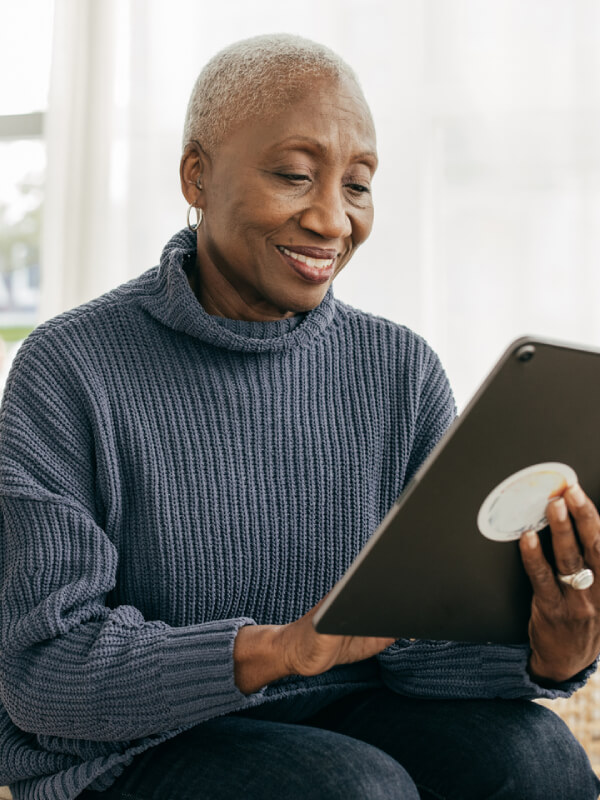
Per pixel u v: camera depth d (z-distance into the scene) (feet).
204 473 3.42
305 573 3.55
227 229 3.36
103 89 7.82
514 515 2.63
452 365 7.32
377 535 2.47
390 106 7.41
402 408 3.78
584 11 7.09
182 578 3.35
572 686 3.26
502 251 7.25
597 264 7.08
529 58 7.20
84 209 7.84
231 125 3.30
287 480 3.53
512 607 2.93
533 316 7.20
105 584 3.20
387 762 2.94
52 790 3.12
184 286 3.41
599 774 4.75
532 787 3.16
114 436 3.37
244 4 7.69
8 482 3.25
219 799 2.85
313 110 3.25
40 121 8.29
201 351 3.50
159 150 7.83
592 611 2.85
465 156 7.30
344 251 3.53
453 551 2.62
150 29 7.81
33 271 8.71
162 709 2.89
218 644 2.84
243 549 3.43
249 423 3.50
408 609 2.68
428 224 7.35
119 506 3.35
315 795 2.78
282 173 3.26
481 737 3.26
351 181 3.40
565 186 7.14
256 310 3.57
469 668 3.36
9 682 3.13
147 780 3.04
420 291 7.35
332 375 3.69
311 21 7.56
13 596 3.18
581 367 2.44
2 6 8.31
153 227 7.82
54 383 3.37
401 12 7.39
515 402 2.40
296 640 2.70
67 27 7.84
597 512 2.78
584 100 7.10
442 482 2.45
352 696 3.71
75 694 2.97
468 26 7.30
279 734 3.07
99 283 7.81
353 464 3.64
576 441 2.56
